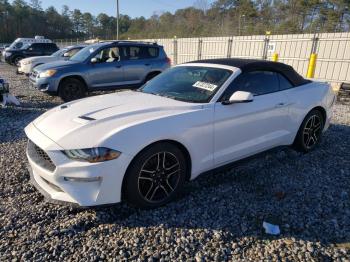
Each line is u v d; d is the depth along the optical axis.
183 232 2.80
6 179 3.78
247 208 3.21
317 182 3.80
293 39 14.07
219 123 3.44
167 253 2.54
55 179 2.78
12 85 12.14
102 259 2.46
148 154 2.94
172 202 3.31
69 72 8.66
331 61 12.80
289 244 2.66
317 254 2.54
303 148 4.70
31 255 2.49
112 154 2.73
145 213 3.10
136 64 9.59
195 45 19.77
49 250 2.55
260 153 4.08
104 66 9.14
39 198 3.38
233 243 2.67
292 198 3.42
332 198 3.42
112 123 2.94
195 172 3.36
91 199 2.76
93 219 2.98
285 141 4.35
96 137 2.78
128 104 3.45
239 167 4.22
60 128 3.00
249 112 3.71
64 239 2.69
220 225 2.91
